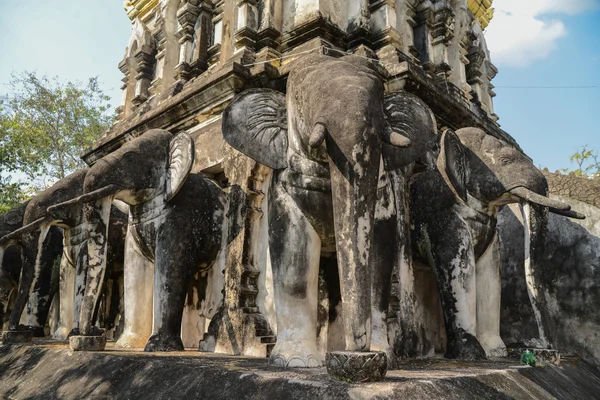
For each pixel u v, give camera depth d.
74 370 4.32
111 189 5.00
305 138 3.69
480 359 4.74
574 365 5.18
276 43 6.71
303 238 3.85
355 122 3.00
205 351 5.08
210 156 6.13
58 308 7.50
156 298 5.10
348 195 2.93
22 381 4.72
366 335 2.74
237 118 4.16
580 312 6.33
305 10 6.68
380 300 3.78
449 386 2.79
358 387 2.51
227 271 5.18
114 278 7.44
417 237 5.46
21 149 16.94
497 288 5.32
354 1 6.87
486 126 7.52
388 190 4.07
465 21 8.73
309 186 3.83
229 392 2.94
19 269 8.01
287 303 3.82
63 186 6.43
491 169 5.16
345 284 2.83
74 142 18.00
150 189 5.30
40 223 6.12
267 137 4.12
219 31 8.00
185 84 7.93
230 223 5.32
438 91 6.20
